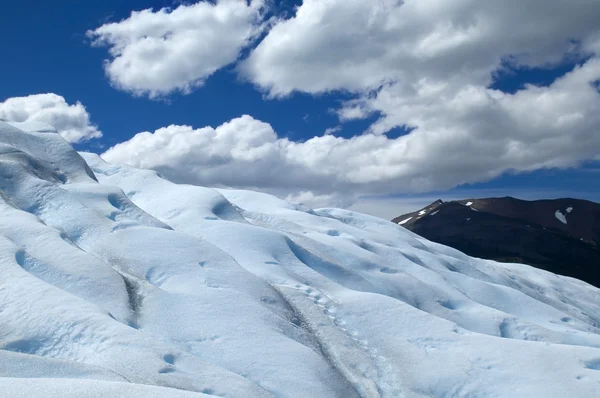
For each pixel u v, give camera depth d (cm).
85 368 1585
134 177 5112
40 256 2548
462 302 3706
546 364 2456
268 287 2923
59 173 4069
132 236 3125
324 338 2617
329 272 3634
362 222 6706
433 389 2317
